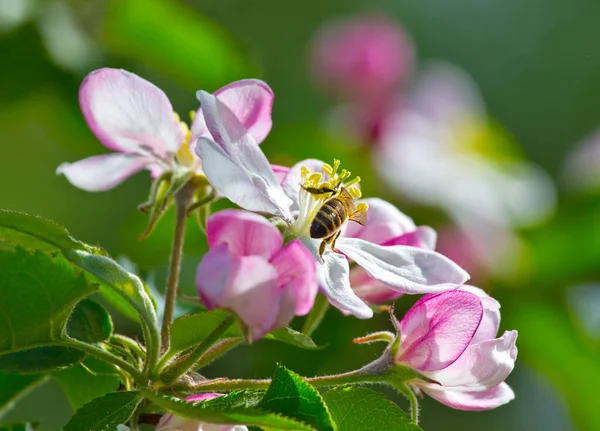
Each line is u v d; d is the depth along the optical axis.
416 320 0.41
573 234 0.59
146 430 0.41
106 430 0.39
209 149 0.39
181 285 0.49
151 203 0.42
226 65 0.58
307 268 0.38
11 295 0.39
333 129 0.64
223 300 0.38
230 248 0.39
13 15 0.56
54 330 0.40
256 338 0.38
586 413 0.58
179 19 0.58
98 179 0.44
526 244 0.59
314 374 0.52
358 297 0.42
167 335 0.41
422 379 0.41
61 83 0.57
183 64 0.58
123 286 0.40
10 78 0.56
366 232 0.42
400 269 0.41
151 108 0.42
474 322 0.40
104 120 0.43
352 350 0.52
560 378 0.58
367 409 0.41
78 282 0.40
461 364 0.41
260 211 0.40
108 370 0.41
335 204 0.42
